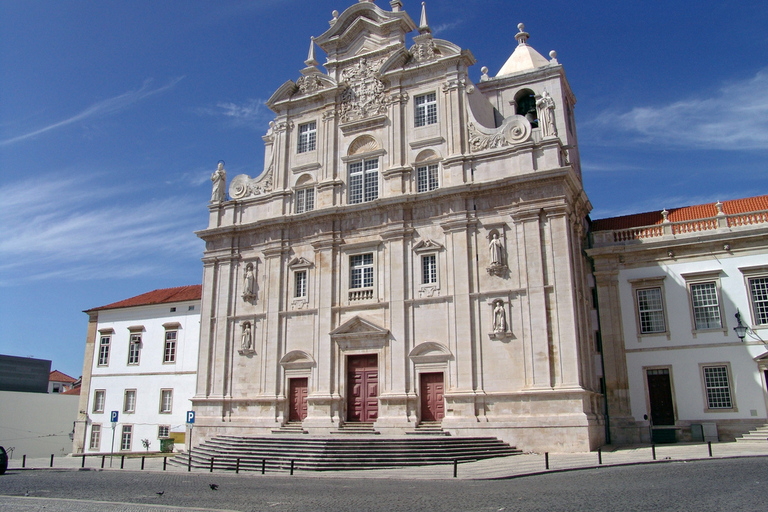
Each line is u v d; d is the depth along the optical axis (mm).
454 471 22125
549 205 32250
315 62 41562
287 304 38562
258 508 15602
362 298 36312
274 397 37000
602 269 35531
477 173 34875
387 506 15586
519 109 42719
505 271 32750
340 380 35688
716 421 31531
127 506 16062
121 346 49781
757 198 36031
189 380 45844
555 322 30984
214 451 31125
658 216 37875
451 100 36469
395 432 32844
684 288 33625
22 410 55781
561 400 29922
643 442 32500
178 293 51000
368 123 38688
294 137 41438
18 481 23859
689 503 14086
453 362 32781
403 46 38625
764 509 13102
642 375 33500
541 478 20766
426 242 34938
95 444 48594
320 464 26906
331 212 37719
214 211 42781
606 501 14906
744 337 31797
